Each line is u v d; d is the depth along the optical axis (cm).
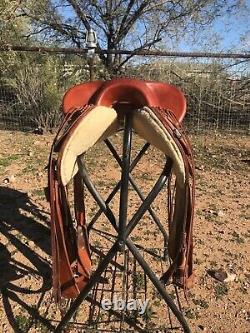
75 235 207
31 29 950
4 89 771
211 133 721
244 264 291
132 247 191
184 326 206
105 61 910
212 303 249
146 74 858
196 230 338
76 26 990
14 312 237
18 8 852
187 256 195
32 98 705
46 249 304
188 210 188
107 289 256
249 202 405
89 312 237
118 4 941
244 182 466
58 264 184
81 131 179
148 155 561
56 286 185
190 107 779
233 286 266
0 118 775
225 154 589
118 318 233
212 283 268
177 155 178
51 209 178
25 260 290
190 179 185
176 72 819
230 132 733
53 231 179
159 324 230
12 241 314
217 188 442
